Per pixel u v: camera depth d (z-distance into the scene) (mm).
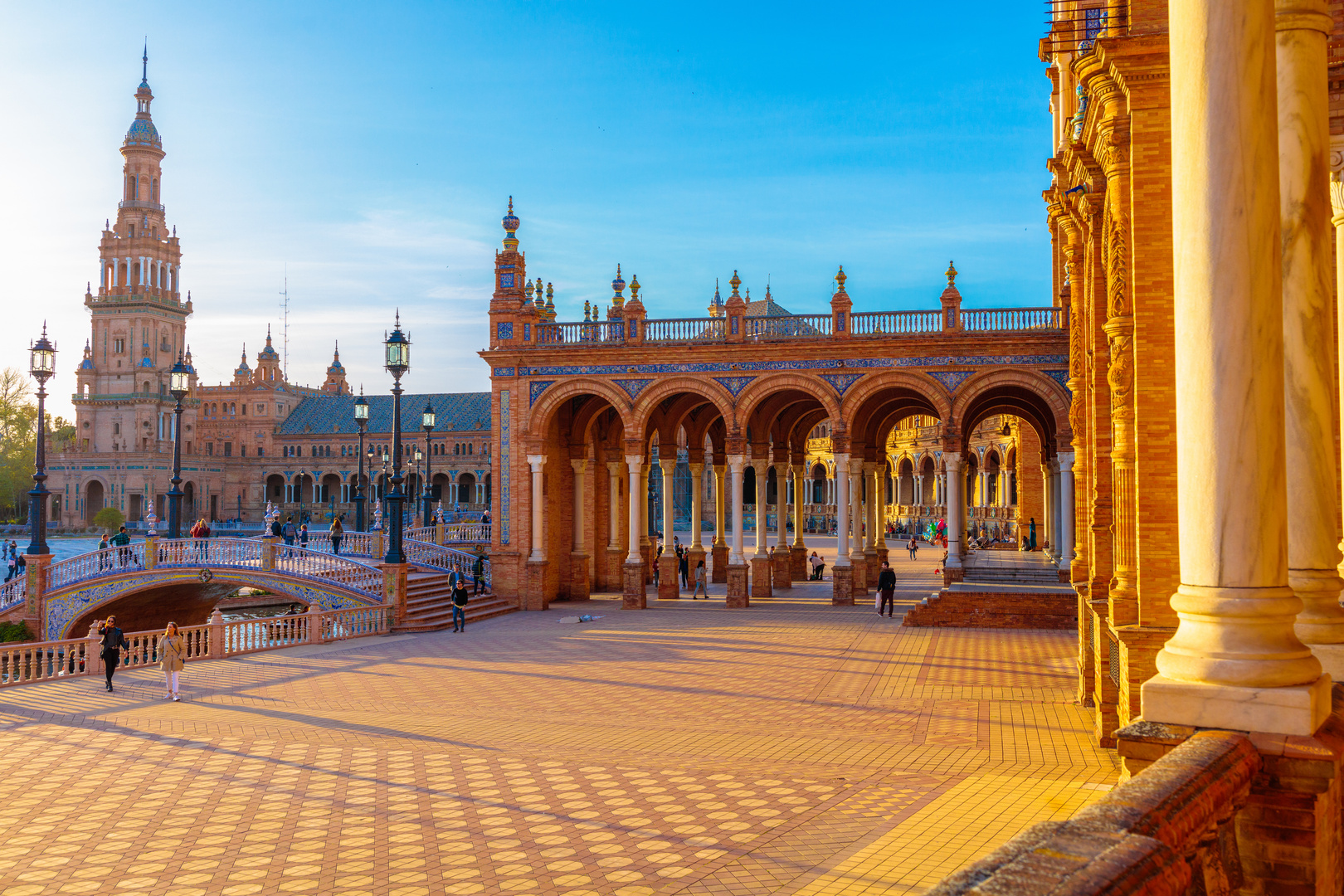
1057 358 32688
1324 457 7691
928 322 34312
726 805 11977
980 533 68625
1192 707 6188
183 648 19812
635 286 36719
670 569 38344
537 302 43062
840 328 34781
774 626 30312
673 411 38875
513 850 10430
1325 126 7715
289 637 27578
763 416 39156
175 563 35188
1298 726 5906
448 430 125000
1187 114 6289
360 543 39375
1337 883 6387
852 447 39281
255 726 17000
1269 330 6145
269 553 34094
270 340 139750
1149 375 12109
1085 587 17656
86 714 18156
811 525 89125
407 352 32125
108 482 122375
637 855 10188
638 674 22219
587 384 36688
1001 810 11453
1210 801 5023
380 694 20000
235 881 9641
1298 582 7652
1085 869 3680
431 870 9867
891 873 9438
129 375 127000
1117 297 13406
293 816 11742
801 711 17859
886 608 33875
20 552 76500
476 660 24719
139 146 129750
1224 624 6246
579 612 35312
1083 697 18047
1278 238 6184
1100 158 15031
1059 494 34344
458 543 45781
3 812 11984
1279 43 7699
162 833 11148
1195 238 6250
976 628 29406
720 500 44938
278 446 134000
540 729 16594
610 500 42438
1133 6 12133
